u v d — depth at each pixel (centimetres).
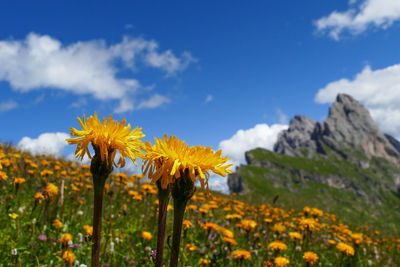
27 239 465
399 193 16962
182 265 451
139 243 522
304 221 675
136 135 195
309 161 18000
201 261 476
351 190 15988
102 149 177
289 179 14662
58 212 563
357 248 699
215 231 591
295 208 1520
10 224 496
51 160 1157
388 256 917
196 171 193
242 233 699
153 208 727
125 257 439
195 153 187
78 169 1044
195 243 588
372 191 16075
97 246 174
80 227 577
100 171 177
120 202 798
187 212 675
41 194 498
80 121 182
